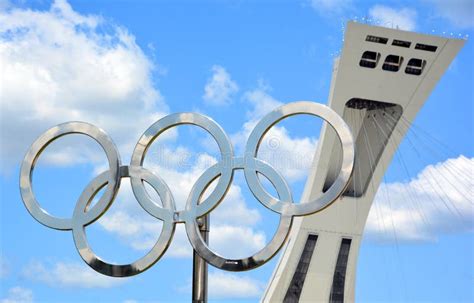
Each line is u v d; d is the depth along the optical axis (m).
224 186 14.75
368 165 56.00
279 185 14.49
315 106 14.54
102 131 15.52
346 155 14.23
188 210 14.88
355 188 56.38
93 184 15.42
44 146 15.75
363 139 55.84
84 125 15.62
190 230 14.80
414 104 53.50
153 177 15.15
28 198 15.62
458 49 51.06
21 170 15.68
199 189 14.91
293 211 14.34
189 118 15.20
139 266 14.95
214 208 14.77
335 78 52.97
